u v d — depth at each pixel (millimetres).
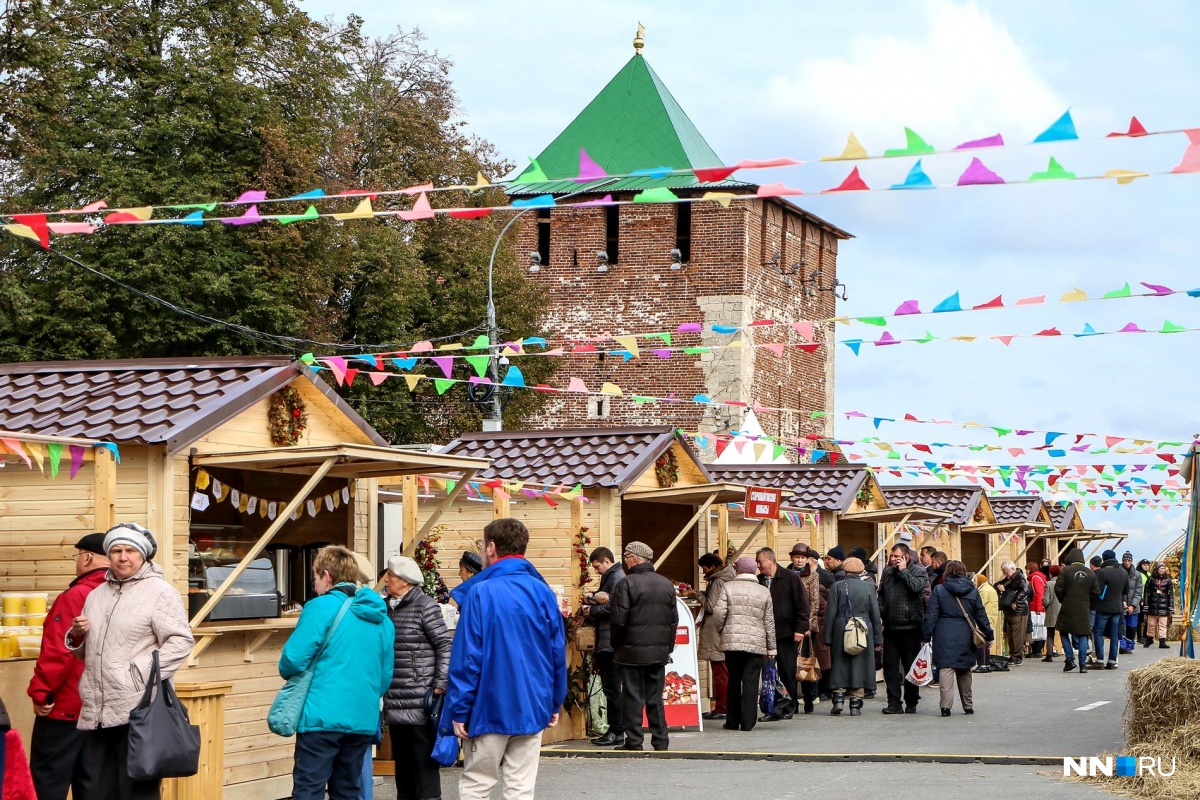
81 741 9273
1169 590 35344
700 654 18219
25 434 9867
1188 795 11172
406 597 11094
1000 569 35469
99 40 33531
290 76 35062
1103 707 19141
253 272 32281
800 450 30906
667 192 8664
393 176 39562
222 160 33000
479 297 41094
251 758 11820
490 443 18609
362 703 9094
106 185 31734
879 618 18641
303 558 13820
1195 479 13828
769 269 52469
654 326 51125
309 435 12758
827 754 13922
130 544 9070
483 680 8672
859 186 8305
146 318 31516
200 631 11094
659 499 18969
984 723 17234
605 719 16219
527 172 8414
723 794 11805
